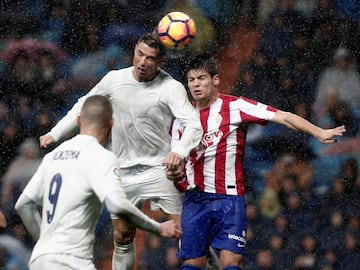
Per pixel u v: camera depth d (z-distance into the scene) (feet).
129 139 72.43
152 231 55.57
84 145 56.80
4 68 112.78
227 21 117.60
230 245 70.03
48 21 115.75
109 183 54.70
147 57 69.26
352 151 109.70
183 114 69.00
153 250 101.35
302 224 105.40
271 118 69.67
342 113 112.98
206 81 70.03
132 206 54.60
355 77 114.62
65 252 55.26
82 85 113.80
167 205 73.26
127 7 116.78
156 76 71.15
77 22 115.96
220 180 70.49
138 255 101.19
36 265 55.47
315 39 116.57
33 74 113.09
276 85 114.83
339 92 113.80
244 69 115.85
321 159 109.09
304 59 115.75
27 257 103.24
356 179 108.47
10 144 109.50
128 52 115.55
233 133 70.49
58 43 114.93
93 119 57.67
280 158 109.40
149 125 71.46
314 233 104.88
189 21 70.23
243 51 116.67
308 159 109.40
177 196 73.15
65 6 116.16
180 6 117.60
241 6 118.11
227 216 70.28
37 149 109.60
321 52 115.96
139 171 73.26
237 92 115.14
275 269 103.09
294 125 69.26
